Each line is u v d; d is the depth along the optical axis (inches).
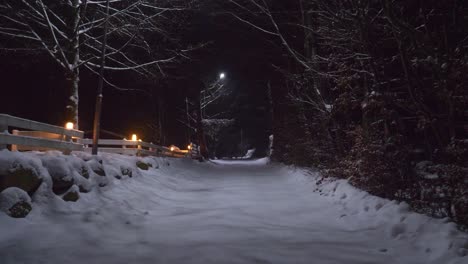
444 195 279.7
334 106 488.4
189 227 289.6
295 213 353.1
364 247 237.3
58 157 313.6
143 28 703.1
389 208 289.3
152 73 762.8
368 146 367.2
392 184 354.3
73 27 617.6
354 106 411.8
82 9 666.8
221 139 2514.8
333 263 207.5
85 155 401.7
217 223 304.0
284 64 942.4
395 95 348.5
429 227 237.6
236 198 444.1
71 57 620.1
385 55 418.6
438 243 214.8
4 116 287.7
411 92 296.4
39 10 625.6
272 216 339.0
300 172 673.6
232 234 268.1
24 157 275.1
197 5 725.3
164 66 807.7
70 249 221.3
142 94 1258.0
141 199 388.8
